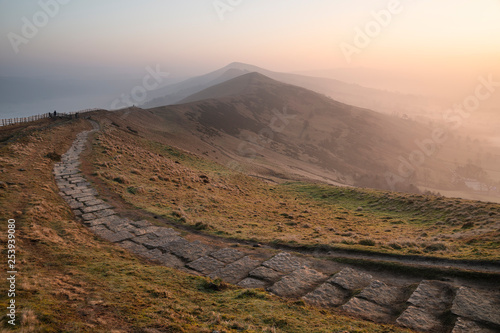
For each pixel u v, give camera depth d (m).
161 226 22.95
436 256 17.09
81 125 69.19
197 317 10.21
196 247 19.39
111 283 12.23
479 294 12.69
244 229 25.14
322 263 17.23
